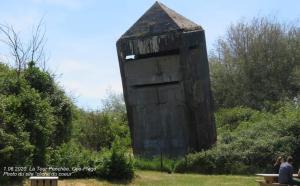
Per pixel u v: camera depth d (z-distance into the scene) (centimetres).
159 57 2852
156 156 2786
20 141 1747
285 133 2559
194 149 2800
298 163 2403
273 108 4644
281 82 5297
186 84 2783
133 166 2033
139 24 2902
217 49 5681
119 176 1975
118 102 5472
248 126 3108
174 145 2845
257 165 2411
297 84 5144
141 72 2900
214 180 2114
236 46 5553
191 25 2866
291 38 5422
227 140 2723
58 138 2316
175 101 2845
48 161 1956
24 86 2033
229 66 5553
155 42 2812
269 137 2536
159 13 2888
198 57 2816
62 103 2369
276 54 5366
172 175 2264
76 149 2091
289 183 1558
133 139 2958
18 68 2466
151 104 2906
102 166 1958
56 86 2389
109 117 3541
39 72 2316
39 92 2283
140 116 2934
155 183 1964
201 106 2806
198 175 2306
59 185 1753
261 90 5325
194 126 2808
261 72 5366
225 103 5459
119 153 2002
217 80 5525
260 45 5419
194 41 2786
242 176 2286
